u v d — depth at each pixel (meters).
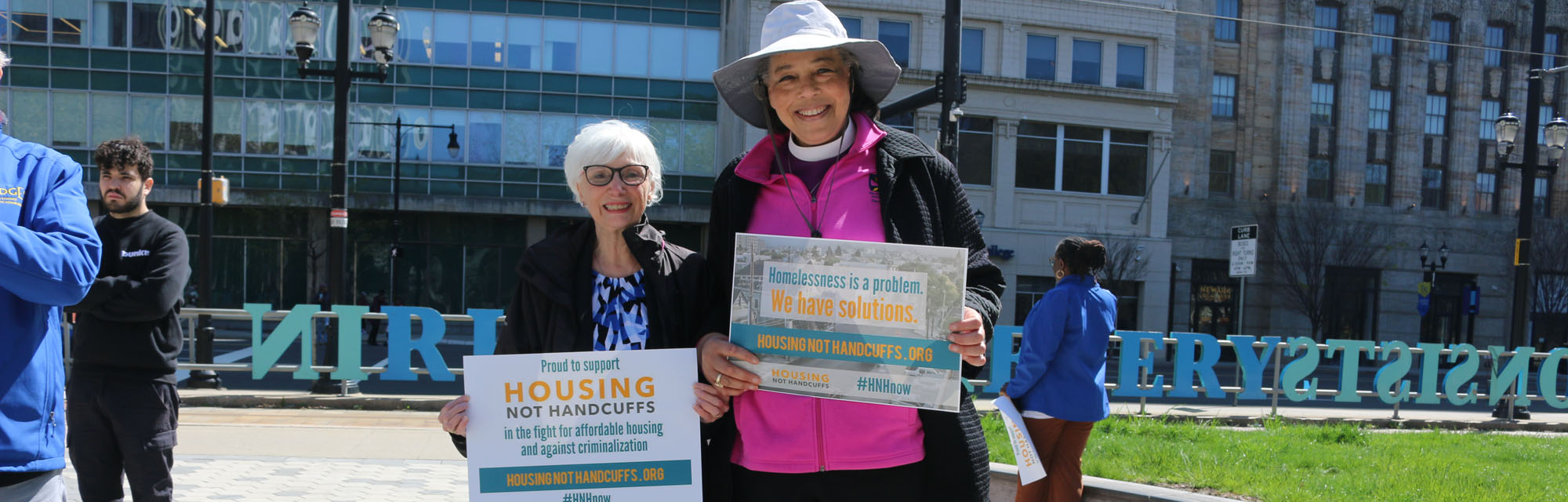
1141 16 25.20
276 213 26.00
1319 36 27.78
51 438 2.15
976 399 10.64
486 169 25.81
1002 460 5.85
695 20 26.33
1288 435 7.50
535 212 25.94
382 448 6.86
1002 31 24.50
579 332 2.40
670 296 2.45
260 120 25.09
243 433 7.36
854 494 2.27
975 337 2.08
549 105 25.91
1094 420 4.24
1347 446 6.93
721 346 2.24
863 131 2.40
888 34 23.89
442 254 26.83
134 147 3.54
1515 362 11.40
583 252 2.49
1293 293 26.91
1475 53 28.69
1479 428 11.00
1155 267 25.36
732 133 26.03
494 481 2.31
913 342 2.11
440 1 25.41
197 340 10.67
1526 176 13.81
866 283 2.14
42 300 1.96
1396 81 28.34
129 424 3.44
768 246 2.21
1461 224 28.52
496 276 27.03
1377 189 28.20
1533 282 28.48
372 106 25.30
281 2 25.08
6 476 2.05
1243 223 27.20
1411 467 5.93
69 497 5.02
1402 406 13.11
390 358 9.66
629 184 2.38
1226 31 27.33
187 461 6.15
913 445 2.28
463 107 25.64
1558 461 6.62
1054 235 24.83
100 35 24.33
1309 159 27.69
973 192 24.42
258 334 9.62
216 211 25.67
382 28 11.23
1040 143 24.95
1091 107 25.02
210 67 12.38
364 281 26.47
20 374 2.06
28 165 2.04
